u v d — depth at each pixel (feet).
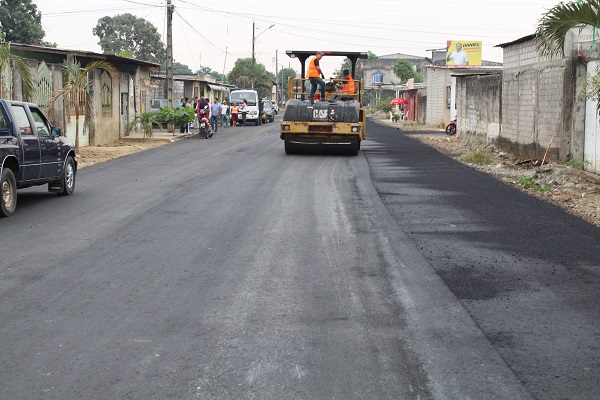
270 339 18.69
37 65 77.82
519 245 30.40
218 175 56.44
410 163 68.39
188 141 102.22
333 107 75.10
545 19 45.78
